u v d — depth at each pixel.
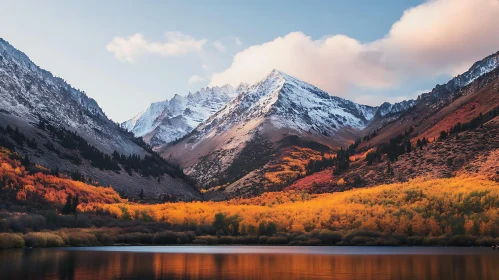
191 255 131.75
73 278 85.19
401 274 92.00
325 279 87.25
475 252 130.50
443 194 182.50
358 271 96.88
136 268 100.56
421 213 171.00
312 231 180.50
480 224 156.38
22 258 113.25
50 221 179.62
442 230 162.12
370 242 163.25
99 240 171.25
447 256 120.81
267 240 181.38
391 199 192.75
